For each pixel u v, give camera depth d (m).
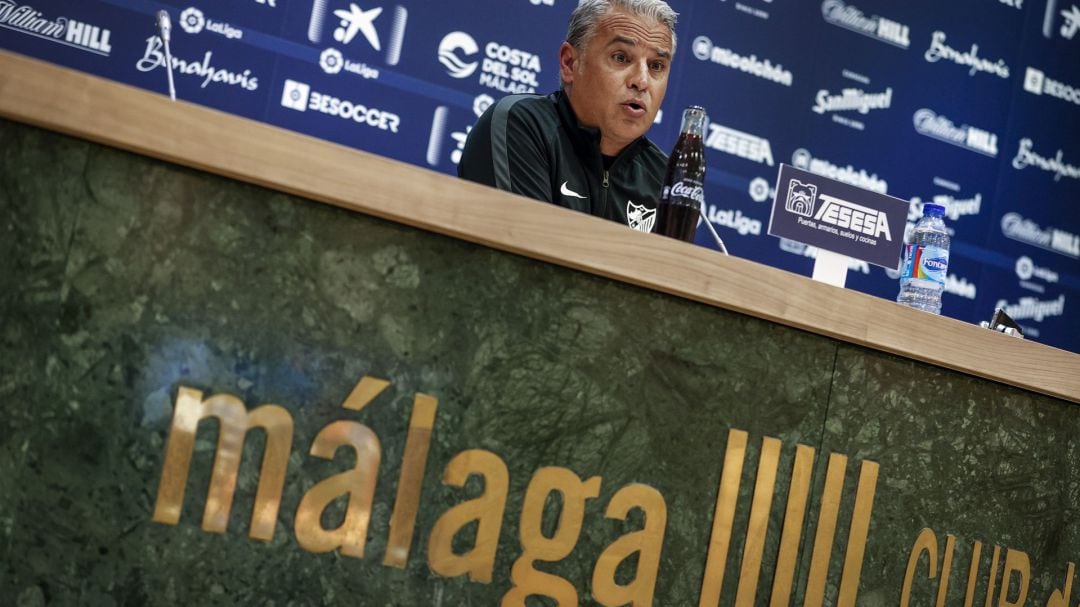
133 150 2.76
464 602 3.13
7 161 2.67
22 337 2.68
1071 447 4.29
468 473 3.13
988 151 9.73
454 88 8.16
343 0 7.88
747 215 8.94
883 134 9.38
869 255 4.39
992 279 9.78
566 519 3.27
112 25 7.36
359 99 7.92
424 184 3.03
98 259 2.75
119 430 2.76
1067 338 10.02
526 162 5.35
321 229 2.97
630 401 3.37
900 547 3.86
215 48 7.57
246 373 2.88
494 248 3.17
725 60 8.89
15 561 2.67
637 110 5.46
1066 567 4.28
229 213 2.88
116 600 2.75
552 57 8.41
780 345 3.62
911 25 9.46
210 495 2.84
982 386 4.05
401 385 3.06
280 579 2.92
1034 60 9.88
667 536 3.42
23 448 2.68
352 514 2.99
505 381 3.19
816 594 3.67
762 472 3.57
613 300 3.35
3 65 2.61
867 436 3.79
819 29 9.16
